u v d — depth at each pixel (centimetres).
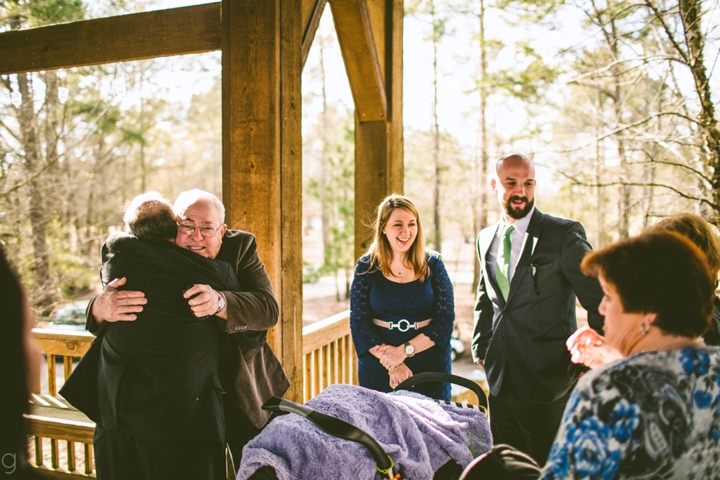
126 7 838
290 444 139
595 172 790
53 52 300
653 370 99
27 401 87
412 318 254
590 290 224
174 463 183
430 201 1808
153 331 181
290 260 268
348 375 411
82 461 451
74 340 332
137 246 188
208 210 199
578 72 782
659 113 666
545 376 239
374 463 140
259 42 254
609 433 96
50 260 934
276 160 256
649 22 662
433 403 182
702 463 101
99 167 1099
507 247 253
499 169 248
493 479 117
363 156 407
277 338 258
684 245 107
